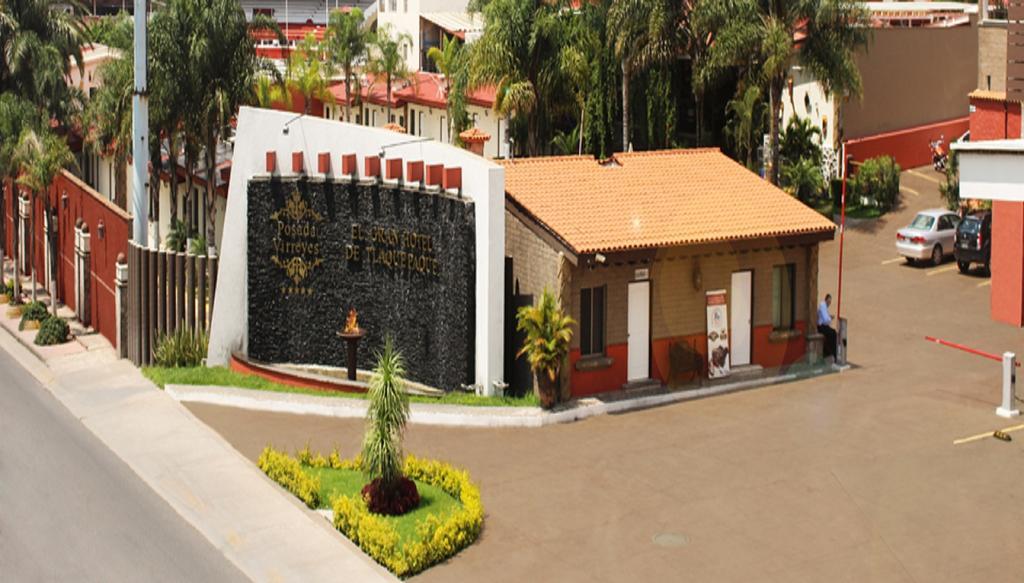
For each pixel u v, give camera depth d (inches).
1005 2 1669.5
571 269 1131.9
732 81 1951.3
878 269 1616.6
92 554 887.7
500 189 1145.4
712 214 1213.7
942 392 1159.0
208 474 1027.3
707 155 1348.4
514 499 938.1
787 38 1690.5
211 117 1863.9
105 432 1168.8
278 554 866.1
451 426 1103.0
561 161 1273.4
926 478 951.6
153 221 1920.5
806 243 1221.7
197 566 862.5
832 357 1261.1
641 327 1172.5
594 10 1899.6
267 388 1249.4
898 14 2336.4
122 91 1897.1
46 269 1862.7
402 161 1229.1
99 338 1581.0
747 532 866.1
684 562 822.5
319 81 2608.3
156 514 961.5
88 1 4751.5
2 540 914.7
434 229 1198.9
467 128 2060.8
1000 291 1393.9
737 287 1206.3
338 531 898.7
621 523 888.9
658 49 1790.1
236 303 1346.0
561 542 861.2
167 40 1843.0
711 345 1192.8
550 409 1115.3
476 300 1165.7
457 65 2037.4
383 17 3260.3
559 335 1108.5
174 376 1312.7
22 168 1771.7
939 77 2069.4
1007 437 1031.6
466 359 1176.8
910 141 2011.6
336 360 1305.4
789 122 1923.0
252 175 1323.8
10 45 2199.8
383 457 901.2
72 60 2667.3
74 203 1696.6
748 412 1117.7
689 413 1120.8
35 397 1323.8
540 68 1875.0
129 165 2091.5
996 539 841.5
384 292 1259.8
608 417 1117.1
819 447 1024.2
